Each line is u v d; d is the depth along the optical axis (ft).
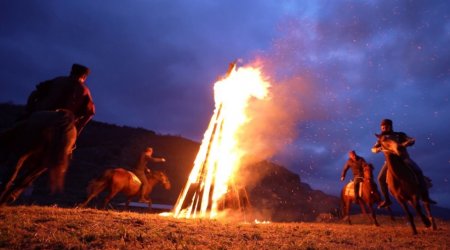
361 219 57.36
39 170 22.15
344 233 29.94
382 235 29.81
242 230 26.71
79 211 28.25
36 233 17.83
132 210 53.11
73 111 24.88
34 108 25.07
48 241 16.58
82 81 25.91
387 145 30.14
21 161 20.56
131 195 47.50
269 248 19.40
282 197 97.04
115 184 44.39
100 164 100.83
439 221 53.72
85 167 92.27
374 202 46.24
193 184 40.11
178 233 22.12
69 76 25.50
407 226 45.24
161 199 82.53
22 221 20.25
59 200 56.44
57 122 21.07
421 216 30.01
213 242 20.12
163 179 51.29
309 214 86.58
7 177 20.11
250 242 21.30
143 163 48.65
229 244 20.24
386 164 33.81
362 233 30.71
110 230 20.08
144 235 19.71
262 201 86.89
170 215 38.75
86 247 16.42
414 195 30.07
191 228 25.09
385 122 31.76
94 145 119.85
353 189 48.91
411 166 31.30
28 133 20.44
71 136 21.61
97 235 18.57
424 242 26.32
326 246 21.34
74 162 93.91
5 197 21.85
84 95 25.43
